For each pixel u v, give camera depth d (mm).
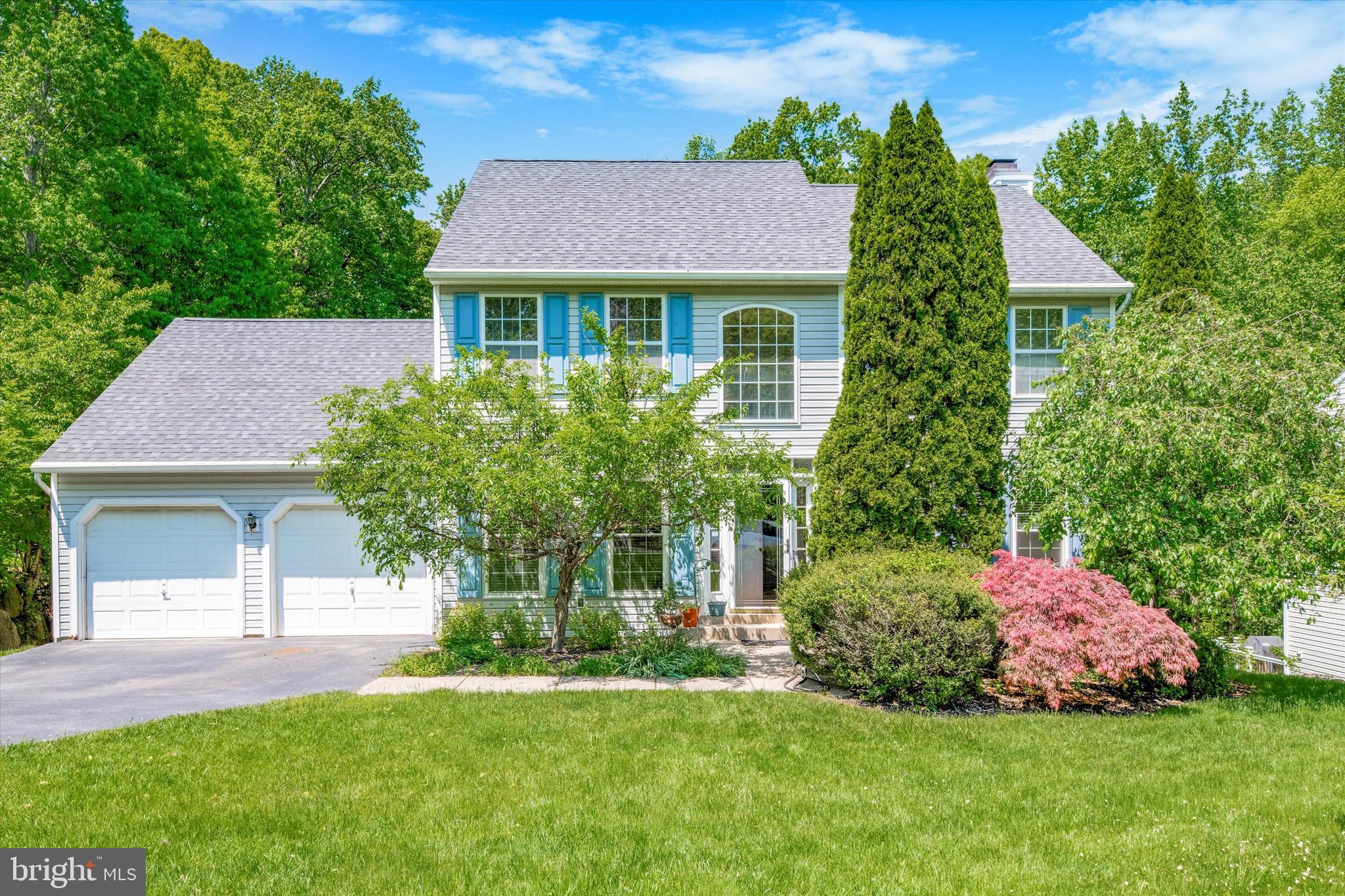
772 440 14188
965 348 12539
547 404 11023
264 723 8391
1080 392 11102
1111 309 14828
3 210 18688
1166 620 9180
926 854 5289
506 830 5688
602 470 9977
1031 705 9477
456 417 10766
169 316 21812
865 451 12234
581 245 14438
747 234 15016
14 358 15633
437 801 6227
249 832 5672
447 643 12422
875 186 12516
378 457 10648
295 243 27141
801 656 10234
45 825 5754
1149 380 9594
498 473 9570
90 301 17531
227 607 14039
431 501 10648
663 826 5762
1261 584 8773
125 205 21141
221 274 23250
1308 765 7020
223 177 23625
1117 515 9375
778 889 4828
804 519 14312
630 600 13820
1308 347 9828
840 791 6418
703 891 4781
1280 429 9617
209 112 26094
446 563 12891
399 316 31828
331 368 16109
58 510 13797
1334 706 9336
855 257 12734
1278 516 9391
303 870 5047
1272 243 31234
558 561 13719
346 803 6203
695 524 12023
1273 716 8812
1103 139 31703
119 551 13961
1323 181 32281
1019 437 12945
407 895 4742
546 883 4887
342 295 29688
